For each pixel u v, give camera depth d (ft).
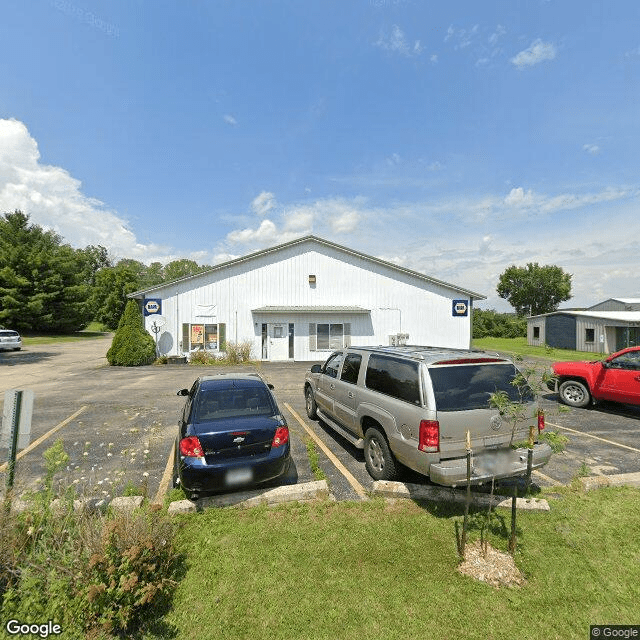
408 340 71.26
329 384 21.93
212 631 8.58
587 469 17.42
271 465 14.55
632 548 11.44
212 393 16.08
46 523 10.07
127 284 203.31
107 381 42.63
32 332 131.34
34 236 133.49
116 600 8.48
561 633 8.50
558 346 97.50
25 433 11.96
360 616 8.95
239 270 65.92
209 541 11.87
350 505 13.98
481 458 13.10
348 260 70.03
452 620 8.82
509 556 11.00
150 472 17.15
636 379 26.11
